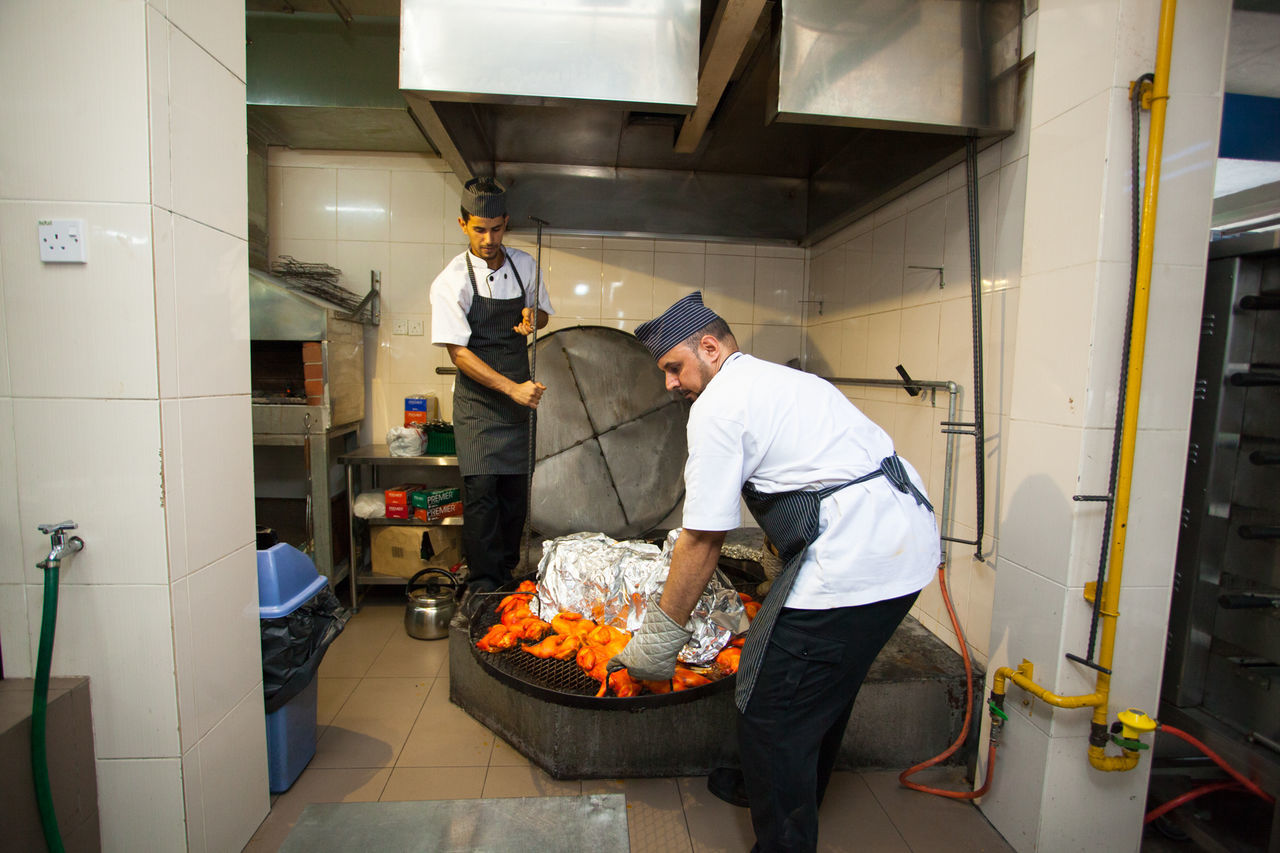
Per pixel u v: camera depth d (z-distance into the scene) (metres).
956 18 1.61
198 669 1.24
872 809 1.57
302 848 1.19
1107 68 1.23
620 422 2.83
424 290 3.06
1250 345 1.40
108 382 1.11
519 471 2.30
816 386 1.24
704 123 2.22
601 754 1.65
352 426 2.87
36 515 1.14
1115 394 1.27
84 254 1.09
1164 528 1.31
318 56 2.49
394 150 2.99
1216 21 1.22
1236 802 1.52
